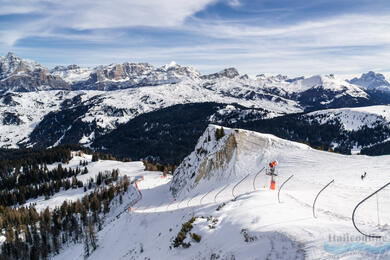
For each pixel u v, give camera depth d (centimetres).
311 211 2577
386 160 5497
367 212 2747
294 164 5978
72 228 9569
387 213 2712
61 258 7744
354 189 3800
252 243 1853
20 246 8675
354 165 5322
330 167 5344
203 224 2683
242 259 1689
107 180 14962
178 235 2648
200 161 7769
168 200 7481
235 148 7194
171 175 14675
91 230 6612
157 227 4441
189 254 2238
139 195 10094
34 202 14112
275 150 7044
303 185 4316
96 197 11200
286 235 1770
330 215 2466
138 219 5972
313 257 1384
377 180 4175
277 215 2373
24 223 9944
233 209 2908
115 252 4884
